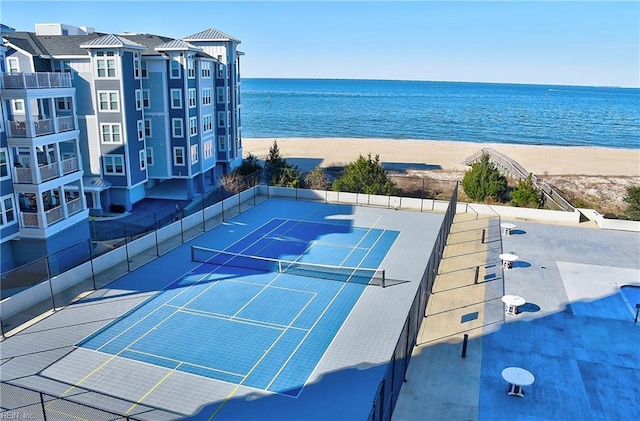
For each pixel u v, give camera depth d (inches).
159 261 1149.1
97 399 658.2
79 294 975.0
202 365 743.7
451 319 911.0
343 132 4512.8
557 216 1509.6
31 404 638.5
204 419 625.0
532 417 658.8
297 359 762.8
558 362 781.3
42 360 749.3
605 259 1207.6
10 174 1089.4
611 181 2464.3
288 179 1867.6
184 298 964.6
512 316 922.1
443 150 3417.8
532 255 1228.5
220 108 2059.5
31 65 1518.2
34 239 1123.9
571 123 5442.9
